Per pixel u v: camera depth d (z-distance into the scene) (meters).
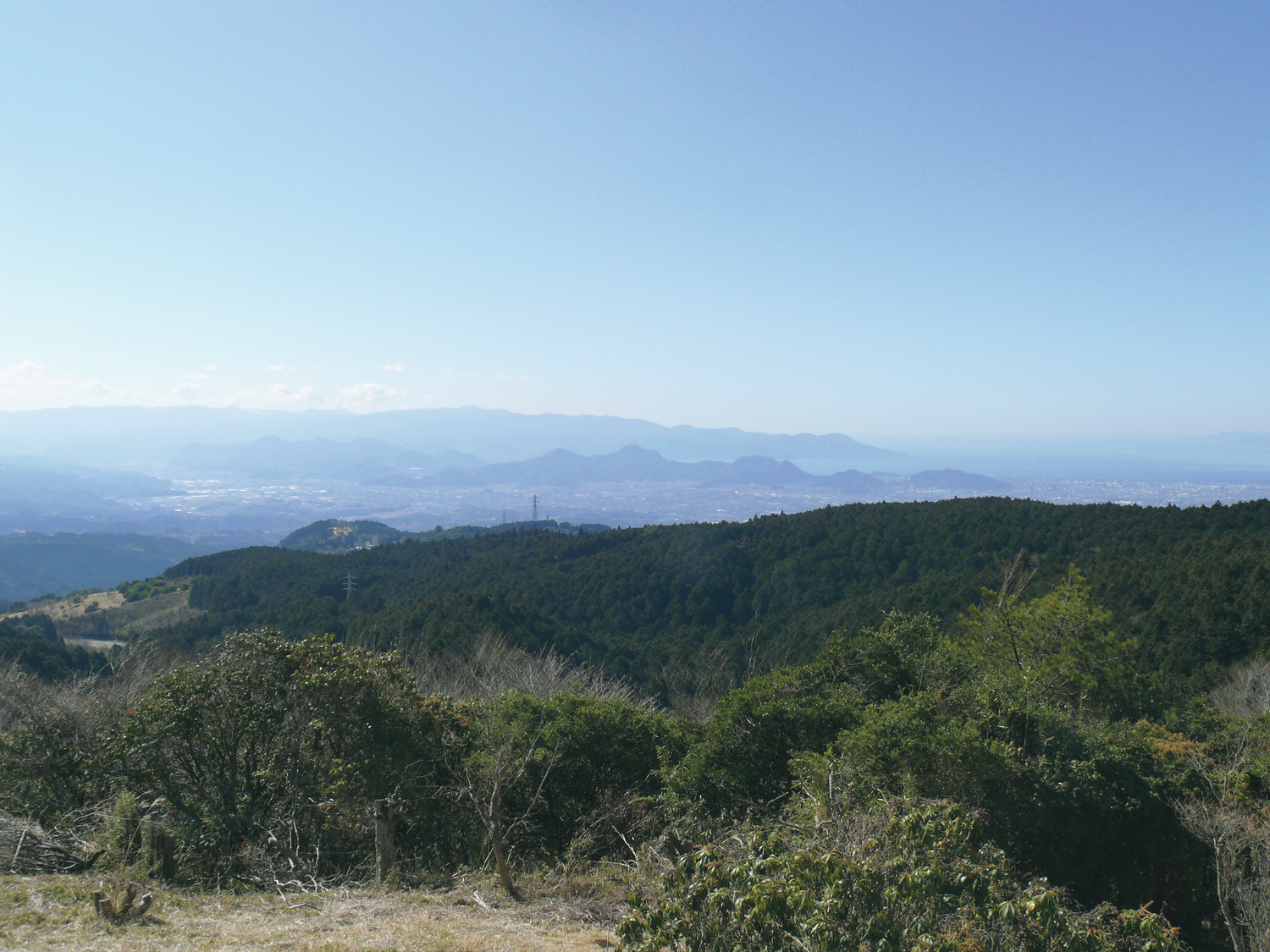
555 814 11.33
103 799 10.78
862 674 12.81
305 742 10.53
